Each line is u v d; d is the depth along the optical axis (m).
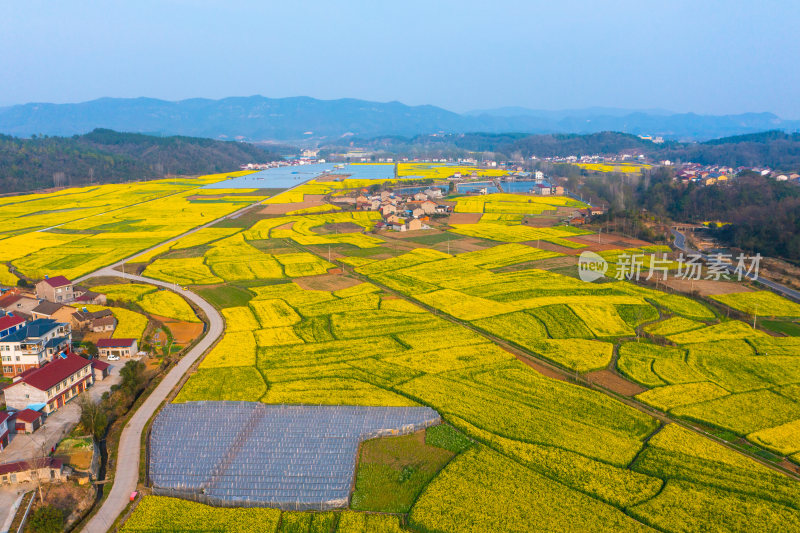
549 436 73.19
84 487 63.84
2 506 59.84
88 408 74.44
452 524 56.66
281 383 88.50
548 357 98.69
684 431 74.31
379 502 61.44
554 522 57.06
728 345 104.38
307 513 60.09
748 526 56.62
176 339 108.50
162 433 74.06
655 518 57.62
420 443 72.75
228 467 67.25
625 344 104.62
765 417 78.25
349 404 81.50
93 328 110.44
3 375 90.81
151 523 57.47
